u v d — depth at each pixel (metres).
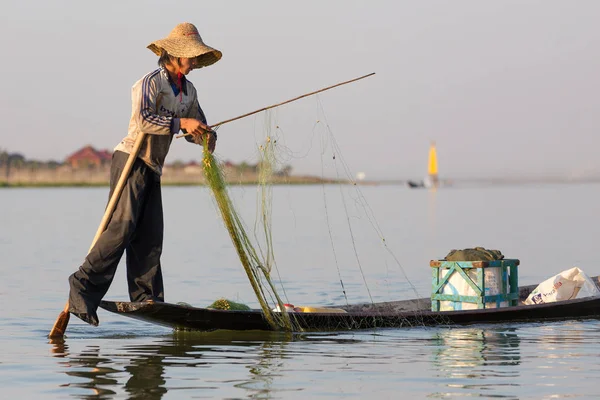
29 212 87.06
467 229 53.22
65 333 16.64
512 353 14.31
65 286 25.53
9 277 28.06
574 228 53.06
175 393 11.55
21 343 15.42
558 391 11.59
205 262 33.81
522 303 20.27
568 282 19.02
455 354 14.27
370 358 13.91
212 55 15.90
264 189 16.59
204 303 22.14
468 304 18.03
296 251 38.44
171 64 15.49
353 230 53.78
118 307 15.36
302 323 16.64
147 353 14.39
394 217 69.75
